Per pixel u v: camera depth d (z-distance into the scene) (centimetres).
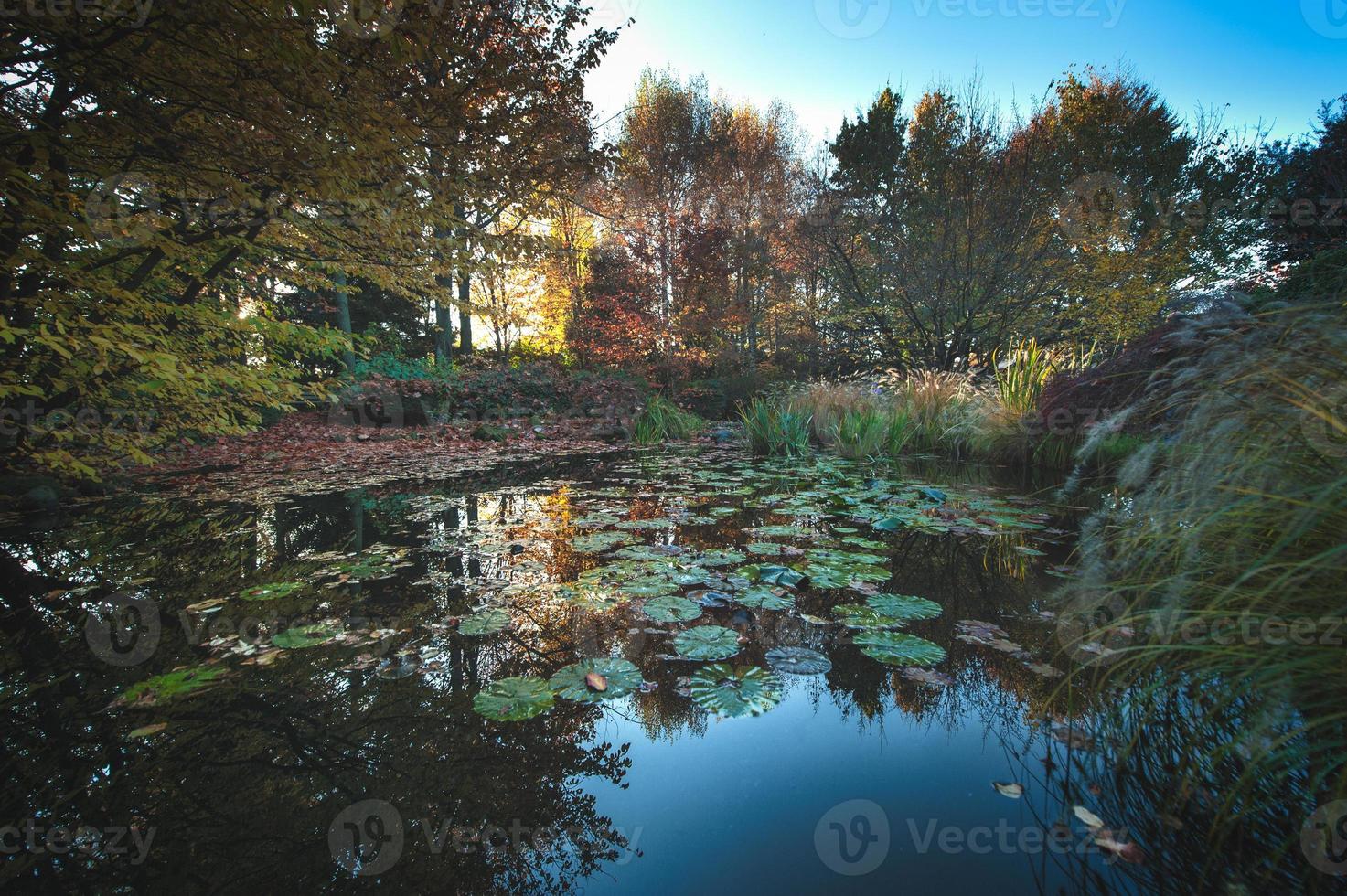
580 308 1236
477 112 462
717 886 78
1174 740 107
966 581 211
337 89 324
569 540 274
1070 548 253
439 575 224
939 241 818
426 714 126
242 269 512
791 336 1223
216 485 443
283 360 494
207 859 85
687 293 1134
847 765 107
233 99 293
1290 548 100
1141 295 816
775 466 530
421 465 551
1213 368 129
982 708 126
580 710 128
